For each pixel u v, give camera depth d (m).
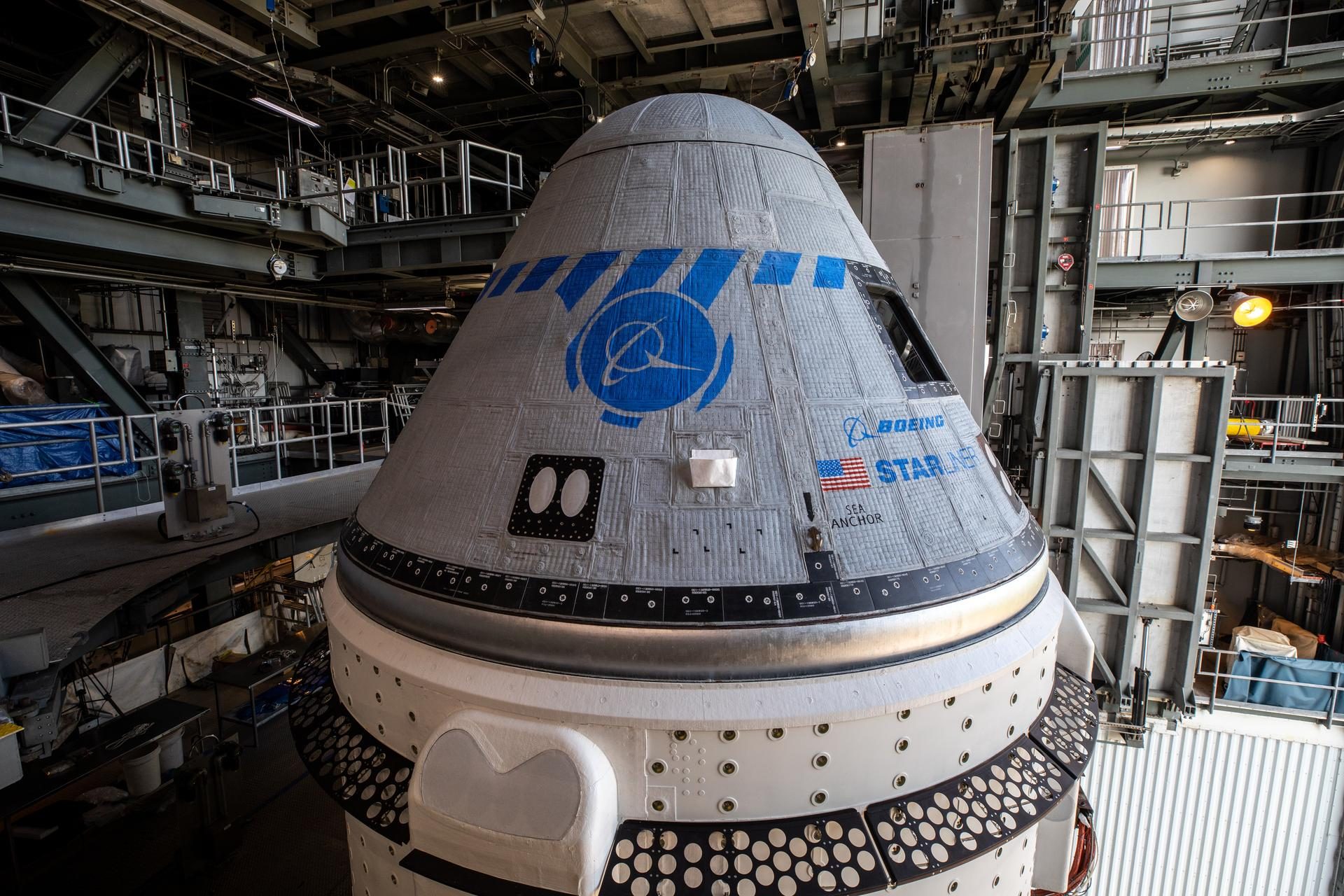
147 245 10.81
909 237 6.65
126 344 18.47
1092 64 15.84
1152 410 7.94
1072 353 8.82
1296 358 16.03
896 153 6.60
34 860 6.80
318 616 12.19
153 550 7.81
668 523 2.41
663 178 3.12
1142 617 8.44
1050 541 8.60
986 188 6.46
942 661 2.43
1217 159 15.98
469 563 2.56
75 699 9.62
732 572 2.33
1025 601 2.87
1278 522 16.31
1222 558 16.58
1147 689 8.63
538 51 11.84
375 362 26.80
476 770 2.20
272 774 8.42
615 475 2.51
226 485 8.69
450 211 23.72
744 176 3.15
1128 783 10.45
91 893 6.42
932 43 12.01
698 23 11.73
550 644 2.30
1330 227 14.87
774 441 2.54
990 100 14.66
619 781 2.24
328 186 13.64
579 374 2.73
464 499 2.73
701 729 2.16
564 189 3.38
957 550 2.67
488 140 20.11
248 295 15.95
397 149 13.05
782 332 2.75
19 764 4.73
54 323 11.41
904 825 2.30
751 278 2.83
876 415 2.76
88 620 5.77
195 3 11.35
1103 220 16.77
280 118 17.92
